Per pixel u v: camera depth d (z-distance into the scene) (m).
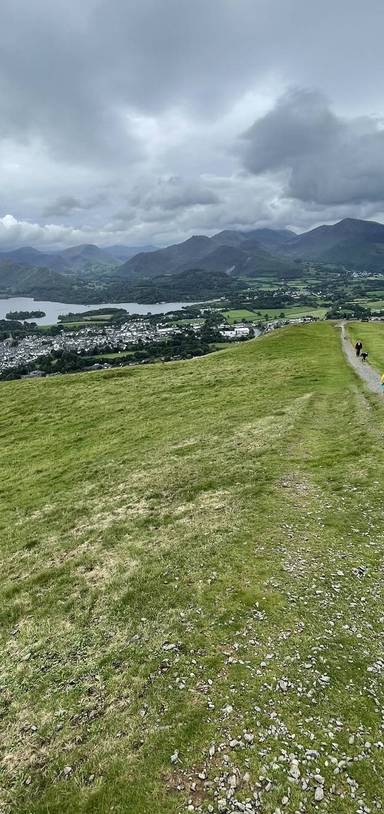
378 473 23.77
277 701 11.13
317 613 14.09
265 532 19.31
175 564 17.78
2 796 9.95
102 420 45.56
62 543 21.55
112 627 14.82
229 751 10.00
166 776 9.69
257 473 25.77
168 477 27.34
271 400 44.06
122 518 22.89
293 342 79.25
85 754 10.55
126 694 12.00
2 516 27.23
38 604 16.92
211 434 35.44
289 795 8.97
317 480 24.09
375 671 11.80
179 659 12.88
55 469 34.31
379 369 54.41
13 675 13.45
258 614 14.28
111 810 9.24
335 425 33.78
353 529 18.92
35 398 56.53
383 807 8.63
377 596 14.73
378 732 10.15
